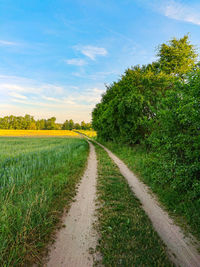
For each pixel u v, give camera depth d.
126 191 5.27
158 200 4.77
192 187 4.35
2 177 5.71
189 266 2.42
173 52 14.81
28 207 3.47
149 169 6.96
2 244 2.49
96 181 6.33
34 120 119.62
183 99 4.64
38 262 2.39
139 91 13.65
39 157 9.38
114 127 17.67
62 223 3.43
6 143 24.31
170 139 5.17
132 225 3.35
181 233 3.19
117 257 2.48
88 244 2.80
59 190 5.02
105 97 29.25
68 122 135.38
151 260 2.43
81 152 13.55
